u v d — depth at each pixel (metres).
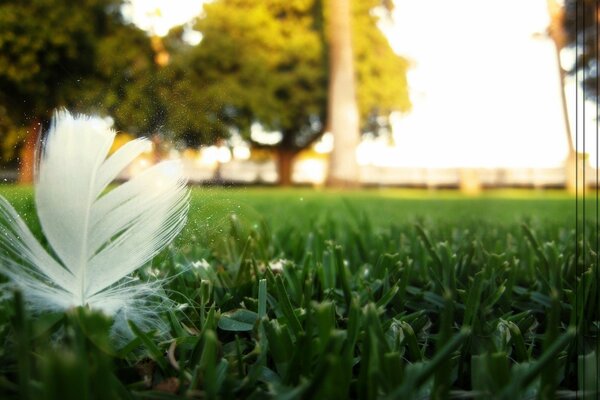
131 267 0.16
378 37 4.21
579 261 0.26
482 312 0.21
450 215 0.92
